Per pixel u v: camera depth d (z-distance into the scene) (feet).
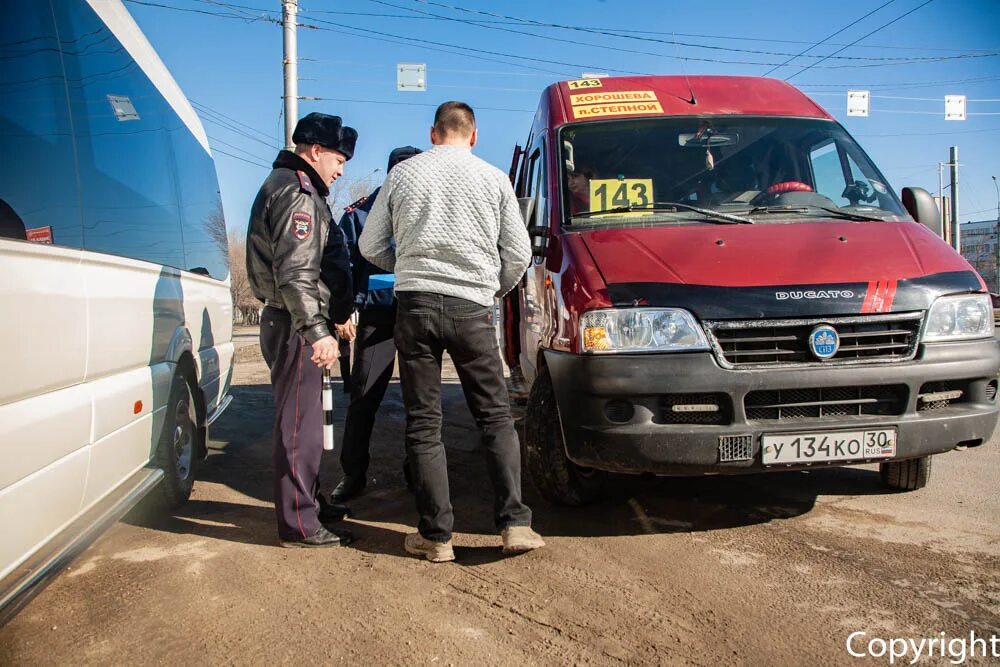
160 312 13.69
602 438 11.26
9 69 9.02
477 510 14.06
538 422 13.05
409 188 11.32
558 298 12.44
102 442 10.53
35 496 8.59
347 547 12.11
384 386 15.10
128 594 10.23
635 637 8.86
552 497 13.37
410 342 11.34
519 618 9.40
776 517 13.01
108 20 13.12
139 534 12.81
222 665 8.37
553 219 14.37
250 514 14.06
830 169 15.38
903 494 14.12
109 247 11.54
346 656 8.52
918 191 15.02
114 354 11.22
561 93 16.97
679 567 10.92
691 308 11.17
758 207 14.05
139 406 12.07
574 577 10.64
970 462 16.61
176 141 16.66
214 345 18.71
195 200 17.88
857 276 11.66
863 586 10.12
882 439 11.20
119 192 12.32
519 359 17.99
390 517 13.78
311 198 11.83
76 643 8.90
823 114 16.60
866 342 11.34
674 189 14.67
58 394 9.42
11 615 7.82
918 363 11.21
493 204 11.39
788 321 11.10
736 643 8.68
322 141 12.25
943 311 11.50
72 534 9.39
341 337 13.35
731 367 11.06
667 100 16.53
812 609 9.48
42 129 9.72
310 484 12.14
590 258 12.37
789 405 11.18
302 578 10.76
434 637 8.93
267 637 8.98
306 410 12.06
